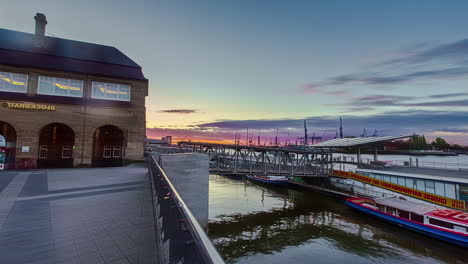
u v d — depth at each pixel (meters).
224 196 45.97
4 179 14.86
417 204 28.19
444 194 27.98
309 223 29.73
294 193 48.09
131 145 25.70
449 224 22.28
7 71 21.92
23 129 21.84
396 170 37.31
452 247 21.66
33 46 24.69
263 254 21.78
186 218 2.88
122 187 12.09
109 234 5.71
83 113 23.91
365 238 24.61
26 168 21.61
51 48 25.45
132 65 27.72
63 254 4.64
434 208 26.50
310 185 50.59
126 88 26.38
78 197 9.76
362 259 20.48
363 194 37.22
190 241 2.60
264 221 30.89
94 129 24.27
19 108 21.81
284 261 20.47
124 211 7.74
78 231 5.94
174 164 15.24
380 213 28.95
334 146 46.44
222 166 38.22
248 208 37.06
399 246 22.48
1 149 22.83
